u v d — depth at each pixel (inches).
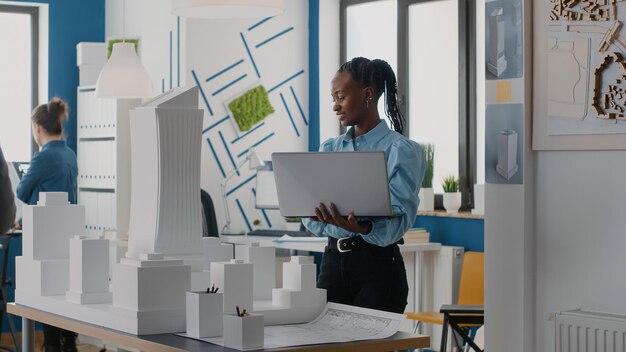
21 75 285.6
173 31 257.6
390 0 262.5
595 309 128.0
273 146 270.8
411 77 256.5
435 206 248.1
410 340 94.4
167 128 104.4
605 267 127.0
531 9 134.0
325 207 115.2
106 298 107.7
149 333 96.0
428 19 251.4
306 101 277.3
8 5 281.0
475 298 207.8
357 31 273.3
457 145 245.3
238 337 88.0
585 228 129.1
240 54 264.1
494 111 138.0
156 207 104.9
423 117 253.8
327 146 132.5
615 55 124.4
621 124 124.0
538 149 133.7
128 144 258.4
